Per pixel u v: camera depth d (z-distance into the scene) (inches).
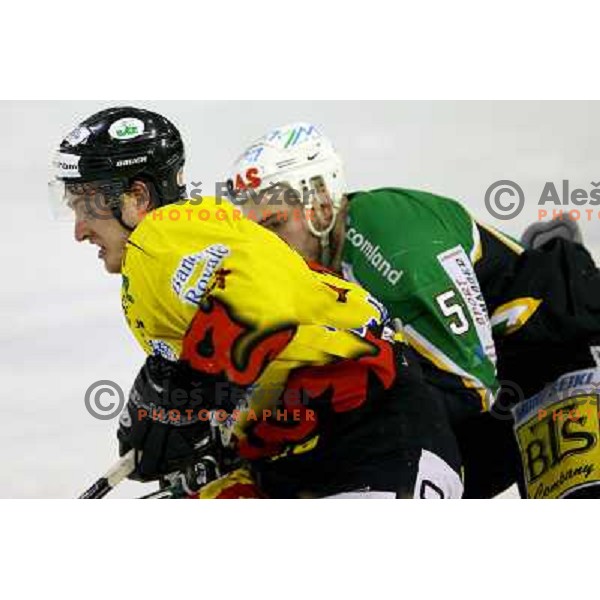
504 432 459.5
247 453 364.5
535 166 697.0
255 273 326.0
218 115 742.5
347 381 343.6
